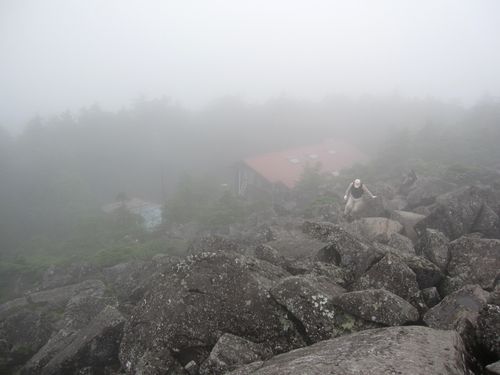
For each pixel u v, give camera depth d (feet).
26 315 37.60
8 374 31.27
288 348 19.34
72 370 24.76
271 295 20.74
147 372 19.92
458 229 37.06
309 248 28.37
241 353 18.57
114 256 62.69
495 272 24.94
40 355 29.07
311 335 19.01
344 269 25.98
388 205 49.44
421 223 38.34
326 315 19.07
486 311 15.58
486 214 37.91
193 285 22.24
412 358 12.61
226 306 21.20
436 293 22.85
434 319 19.06
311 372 12.62
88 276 54.85
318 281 22.25
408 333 14.67
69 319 35.65
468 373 12.55
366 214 43.68
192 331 21.11
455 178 68.23
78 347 24.98
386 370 12.03
